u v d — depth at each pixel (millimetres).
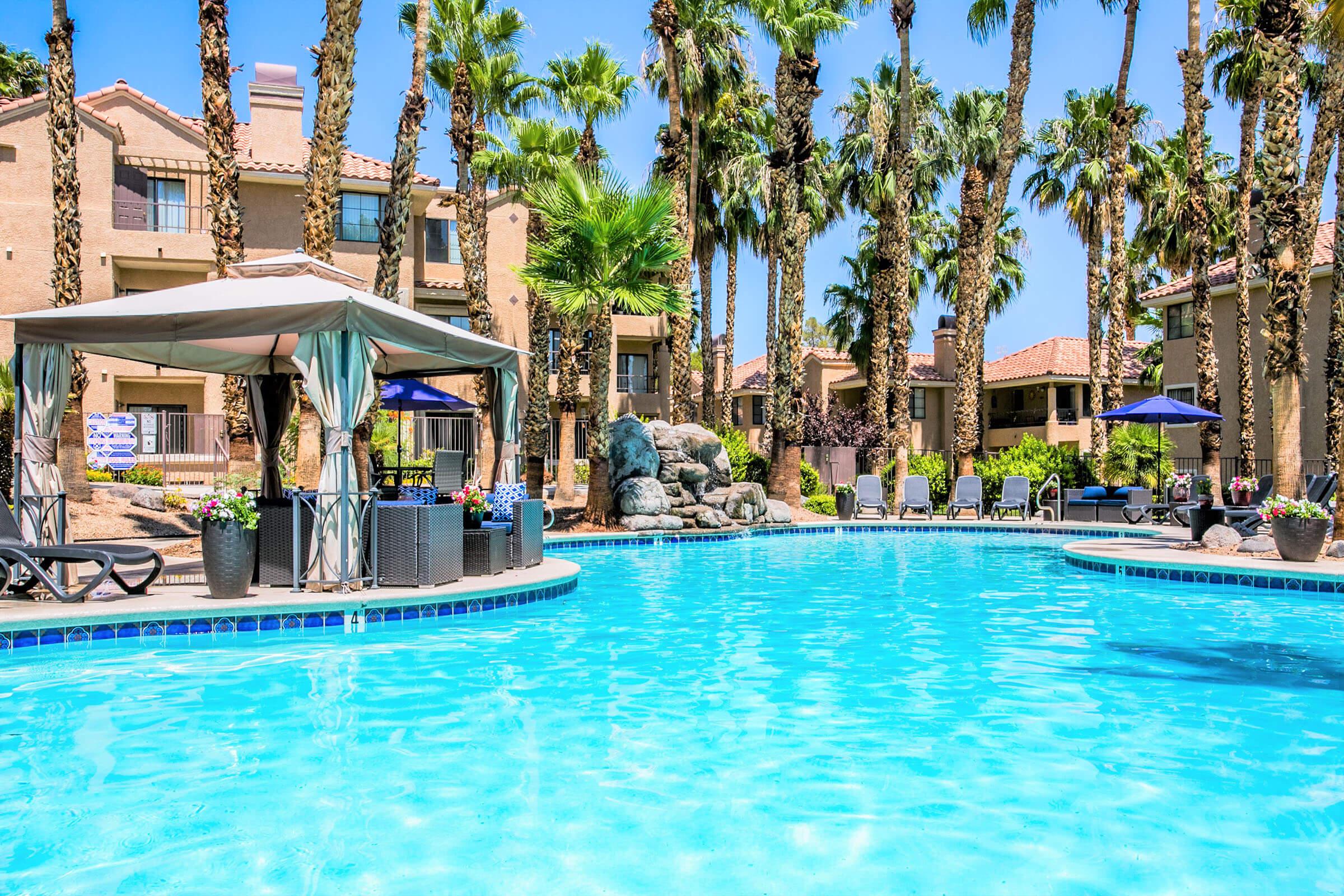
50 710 5098
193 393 26484
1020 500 22766
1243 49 22562
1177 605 9469
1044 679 5973
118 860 3111
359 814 3547
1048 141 31344
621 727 4793
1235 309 26344
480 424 22859
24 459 8164
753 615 8734
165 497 17703
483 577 9953
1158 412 19141
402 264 27969
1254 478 22609
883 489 23188
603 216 16641
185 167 25375
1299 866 3078
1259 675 6117
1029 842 3291
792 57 21359
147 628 7160
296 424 14328
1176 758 4277
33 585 8047
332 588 8531
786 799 3734
